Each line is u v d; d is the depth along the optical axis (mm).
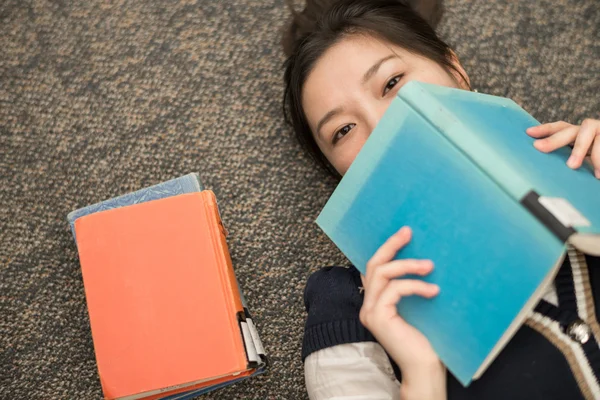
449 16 916
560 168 521
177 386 707
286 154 893
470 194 450
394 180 491
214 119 907
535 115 874
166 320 716
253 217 875
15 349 832
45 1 945
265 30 932
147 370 705
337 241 535
